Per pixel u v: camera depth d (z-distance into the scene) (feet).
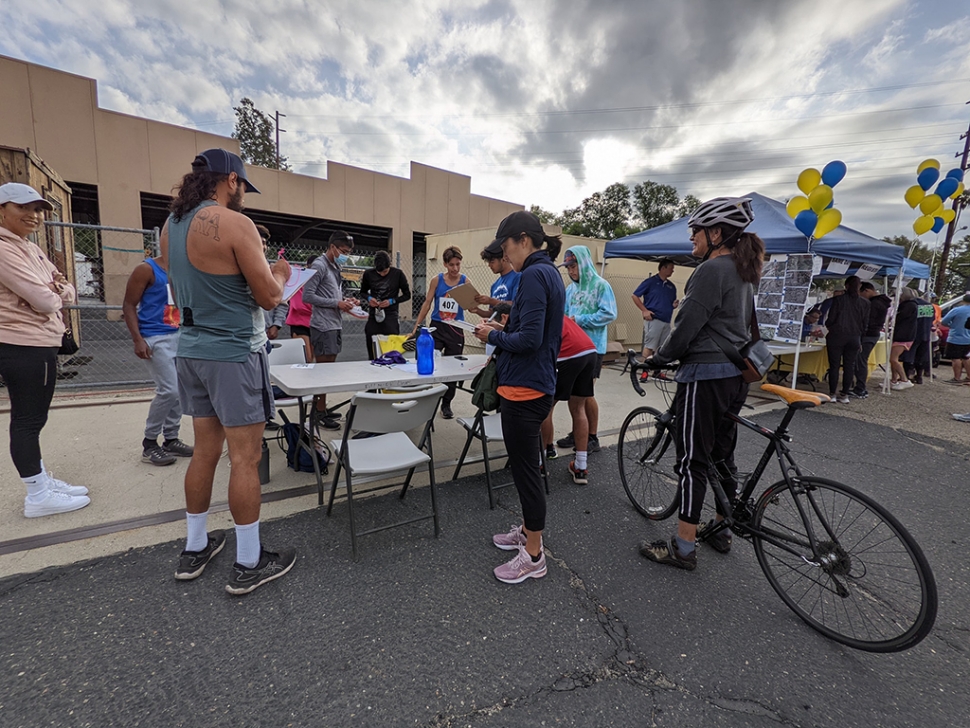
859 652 6.09
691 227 7.66
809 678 5.64
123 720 4.70
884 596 6.26
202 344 6.26
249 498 6.61
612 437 14.61
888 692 5.47
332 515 9.12
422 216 64.08
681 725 4.93
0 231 7.41
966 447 14.98
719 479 7.99
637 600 7.00
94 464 10.77
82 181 41.11
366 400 7.45
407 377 9.53
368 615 6.40
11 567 7.02
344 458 7.75
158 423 10.76
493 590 7.06
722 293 7.02
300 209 55.06
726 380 7.18
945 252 64.85
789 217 20.66
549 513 9.62
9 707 4.77
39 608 6.21
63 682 5.11
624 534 8.91
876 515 6.15
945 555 8.65
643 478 9.84
